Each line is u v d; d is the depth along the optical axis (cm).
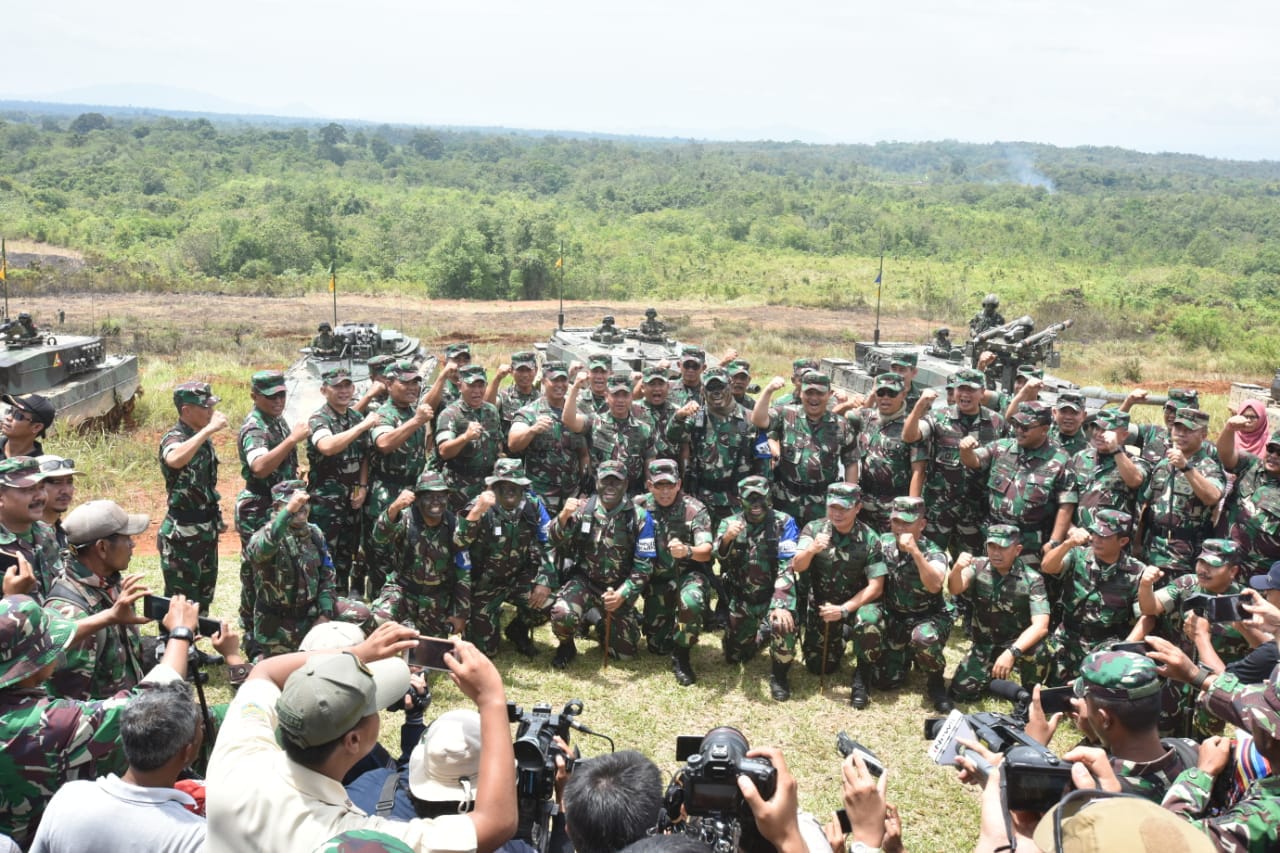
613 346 1947
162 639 742
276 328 4225
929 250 8125
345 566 1123
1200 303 5625
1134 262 8056
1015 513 1089
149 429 2070
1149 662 482
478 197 10331
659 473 1002
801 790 809
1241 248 8856
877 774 403
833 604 980
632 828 375
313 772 360
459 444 1130
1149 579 866
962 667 983
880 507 1190
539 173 13362
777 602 963
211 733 591
